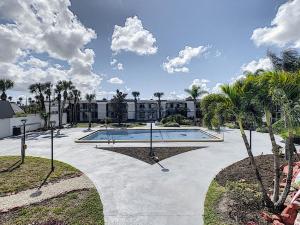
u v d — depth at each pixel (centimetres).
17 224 774
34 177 1285
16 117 3528
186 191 1057
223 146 2153
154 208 891
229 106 863
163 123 5116
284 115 850
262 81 790
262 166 1449
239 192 962
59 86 4925
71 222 785
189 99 7431
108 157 1744
